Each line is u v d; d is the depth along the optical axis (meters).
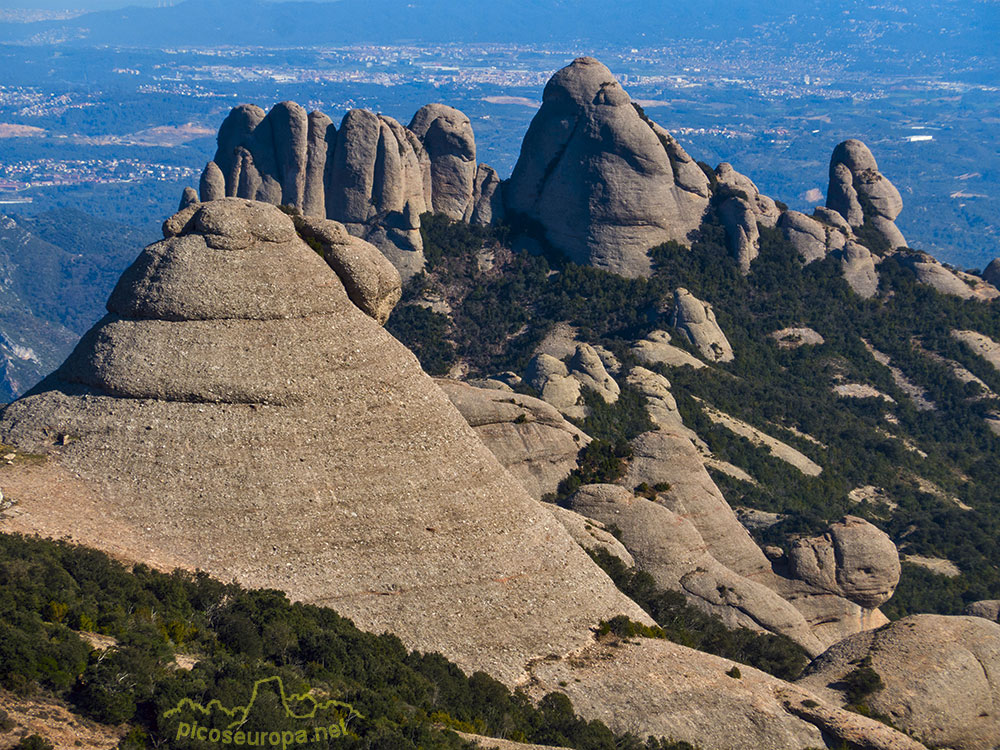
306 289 127.56
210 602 108.81
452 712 109.62
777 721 125.06
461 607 122.56
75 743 81.31
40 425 121.19
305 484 120.00
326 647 106.94
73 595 98.88
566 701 119.00
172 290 124.38
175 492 117.12
